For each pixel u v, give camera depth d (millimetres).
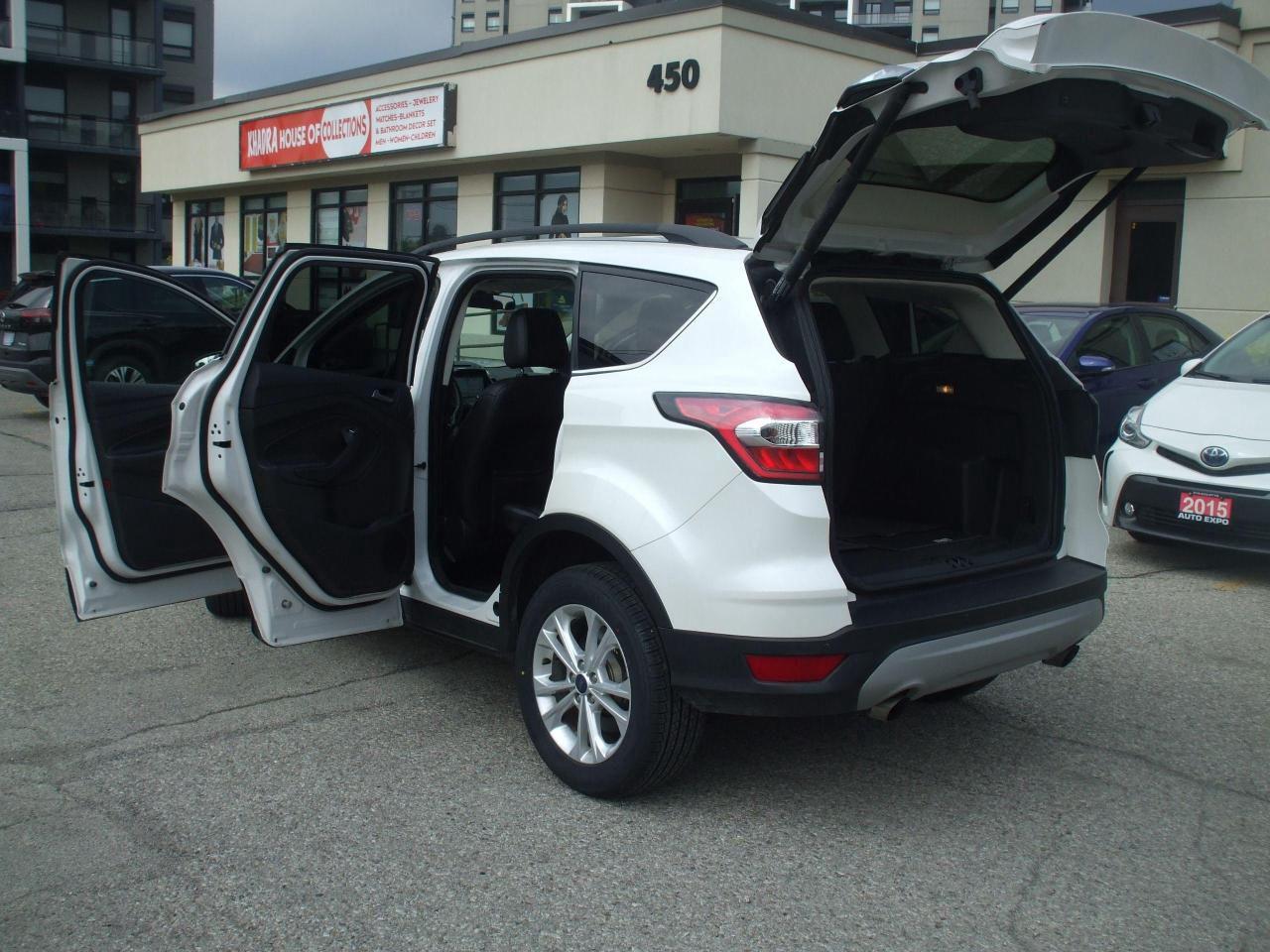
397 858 3385
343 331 4270
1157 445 6867
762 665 3262
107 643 5359
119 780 3881
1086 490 4066
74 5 45031
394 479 4297
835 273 3689
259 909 3098
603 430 3645
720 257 3658
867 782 3979
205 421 3891
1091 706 4738
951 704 4750
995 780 4008
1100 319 9242
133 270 4441
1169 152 3639
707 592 3318
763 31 14211
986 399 4137
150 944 2928
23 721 4395
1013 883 3318
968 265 4266
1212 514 6539
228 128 23203
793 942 2990
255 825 3574
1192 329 10188
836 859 3434
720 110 13992
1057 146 3682
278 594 4062
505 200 17984
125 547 4379
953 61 2988
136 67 45969
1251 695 4875
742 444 3279
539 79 16219
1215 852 3518
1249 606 6227
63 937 2953
